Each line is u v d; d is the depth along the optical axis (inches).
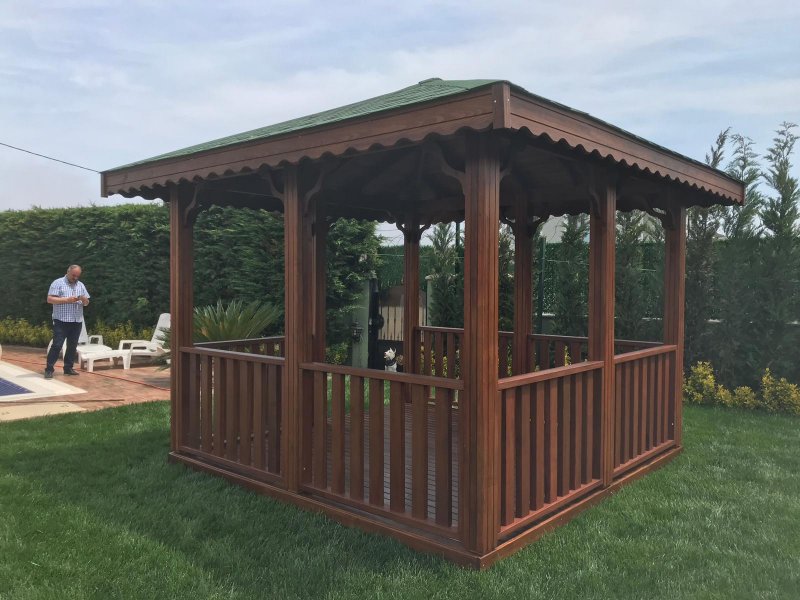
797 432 226.1
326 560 117.3
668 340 197.0
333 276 364.2
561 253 320.2
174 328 182.1
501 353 246.5
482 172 110.7
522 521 125.3
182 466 177.0
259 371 159.5
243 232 375.9
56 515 139.2
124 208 442.9
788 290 275.7
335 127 123.8
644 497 154.6
